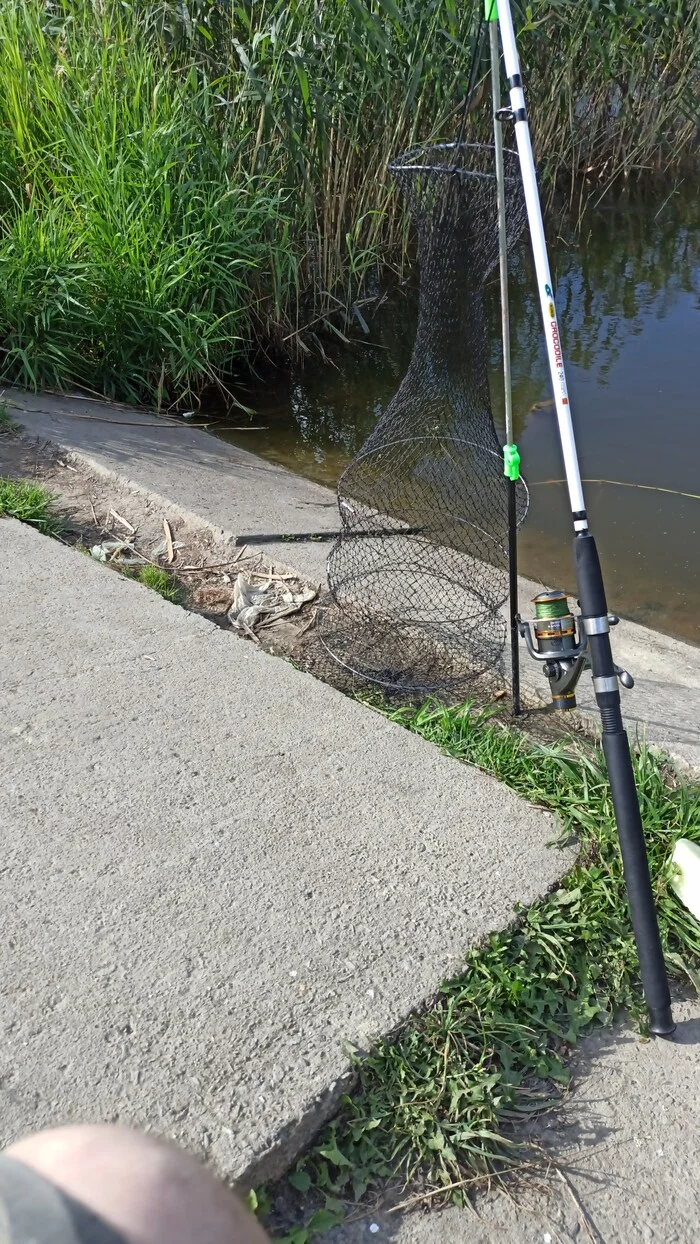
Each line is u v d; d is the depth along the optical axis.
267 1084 1.60
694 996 1.88
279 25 5.66
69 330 5.30
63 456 4.30
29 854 2.04
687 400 5.73
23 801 2.19
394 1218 1.48
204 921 1.90
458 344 2.77
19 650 2.74
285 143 6.08
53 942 1.84
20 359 5.18
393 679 2.85
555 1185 1.54
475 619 3.12
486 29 6.21
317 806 2.23
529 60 8.12
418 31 6.34
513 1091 1.66
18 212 5.67
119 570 3.39
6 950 1.81
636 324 7.08
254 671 2.73
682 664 3.13
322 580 3.36
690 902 1.99
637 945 1.80
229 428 5.37
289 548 3.61
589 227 9.77
